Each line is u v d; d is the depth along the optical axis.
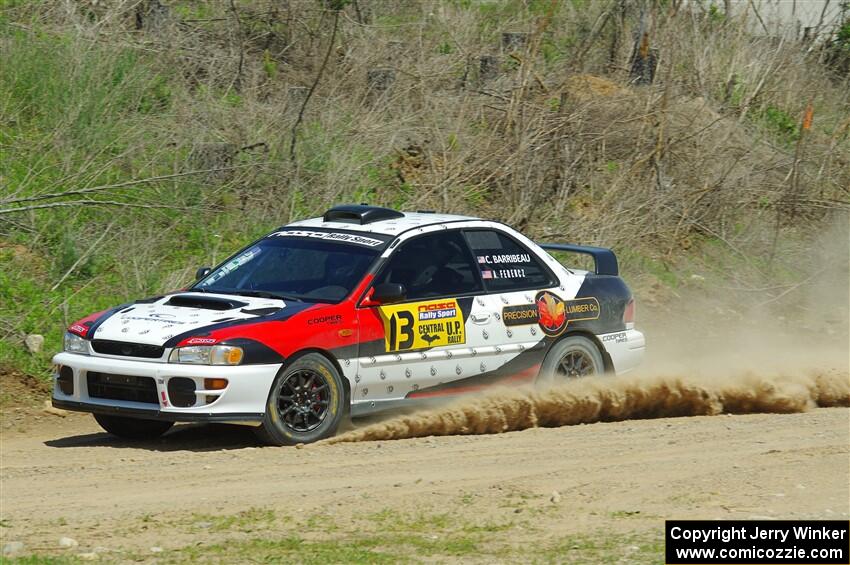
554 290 20.47
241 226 28.23
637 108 33.91
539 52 37.00
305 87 33.59
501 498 14.16
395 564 11.42
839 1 42.53
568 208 31.69
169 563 11.31
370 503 13.86
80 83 29.64
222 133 30.55
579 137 32.44
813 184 35.47
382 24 38.16
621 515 13.45
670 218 32.81
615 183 31.72
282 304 17.91
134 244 26.09
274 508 13.60
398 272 18.80
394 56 36.03
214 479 15.16
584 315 20.73
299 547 11.98
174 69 32.62
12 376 21.67
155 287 25.16
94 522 12.97
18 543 11.84
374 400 18.23
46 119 28.92
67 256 25.12
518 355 19.80
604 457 16.64
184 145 29.66
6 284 23.91
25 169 27.20
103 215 26.89
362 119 32.66
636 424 19.80
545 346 20.14
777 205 34.19
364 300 18.17
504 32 38.31
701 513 13.49
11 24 31.05
